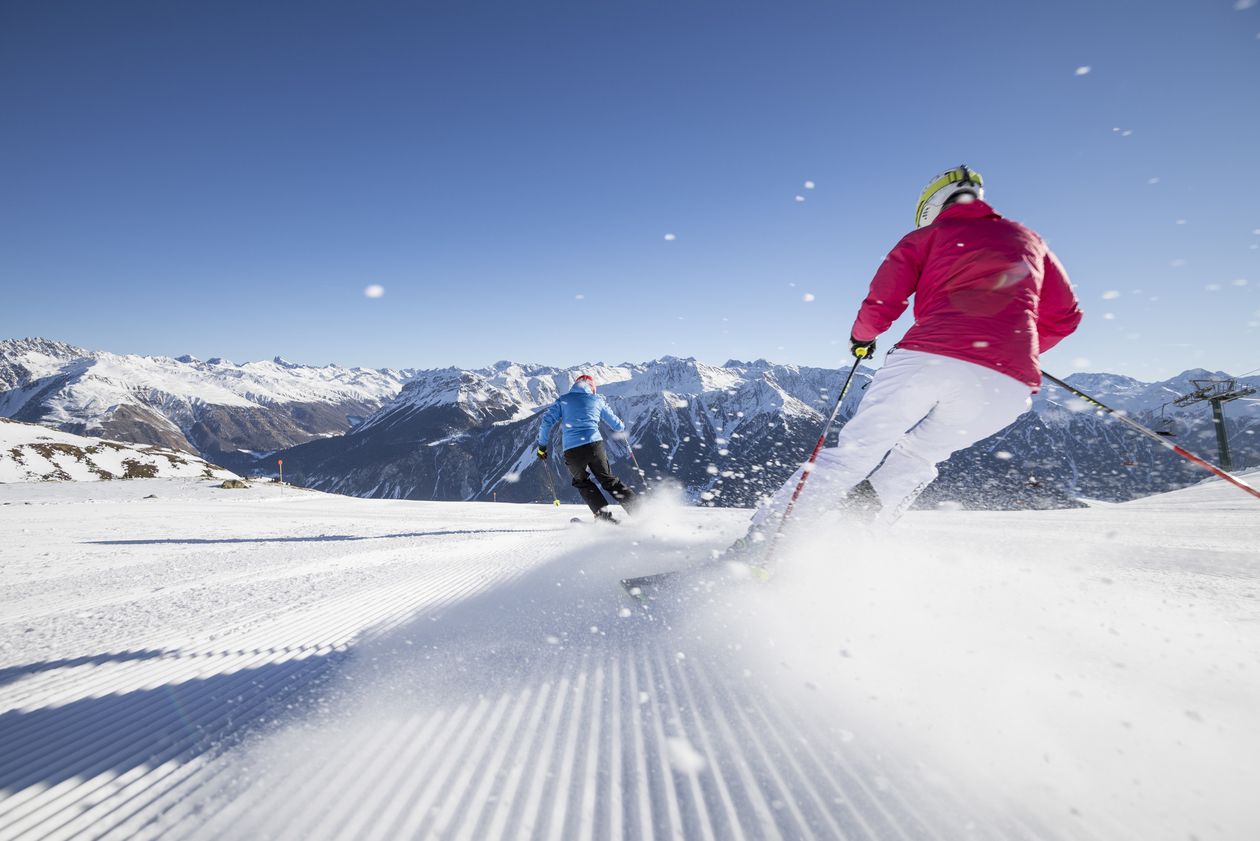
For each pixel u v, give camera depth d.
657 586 2.36
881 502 2.36
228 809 1.03
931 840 0.90
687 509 5.27
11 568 3.96
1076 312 2.38
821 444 2.65
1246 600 2.01
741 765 1.13
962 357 2.08
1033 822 0.92
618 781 1.10
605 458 5.16
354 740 1.27
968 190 2.34
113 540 5.78
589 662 1.66
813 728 1.24
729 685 1.46
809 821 0.96
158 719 1.39
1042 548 3.32
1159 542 3.66
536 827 0.97
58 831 0.97
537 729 1.30
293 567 3.69
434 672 1.64
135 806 1.04
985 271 2.09
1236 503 7.38
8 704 1.49
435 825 0.98
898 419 2.23
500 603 2.38
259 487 22.42
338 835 0.96
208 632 2.11
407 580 3.03
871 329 2.51
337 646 1.92
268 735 1.30
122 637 2.07
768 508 2.55
